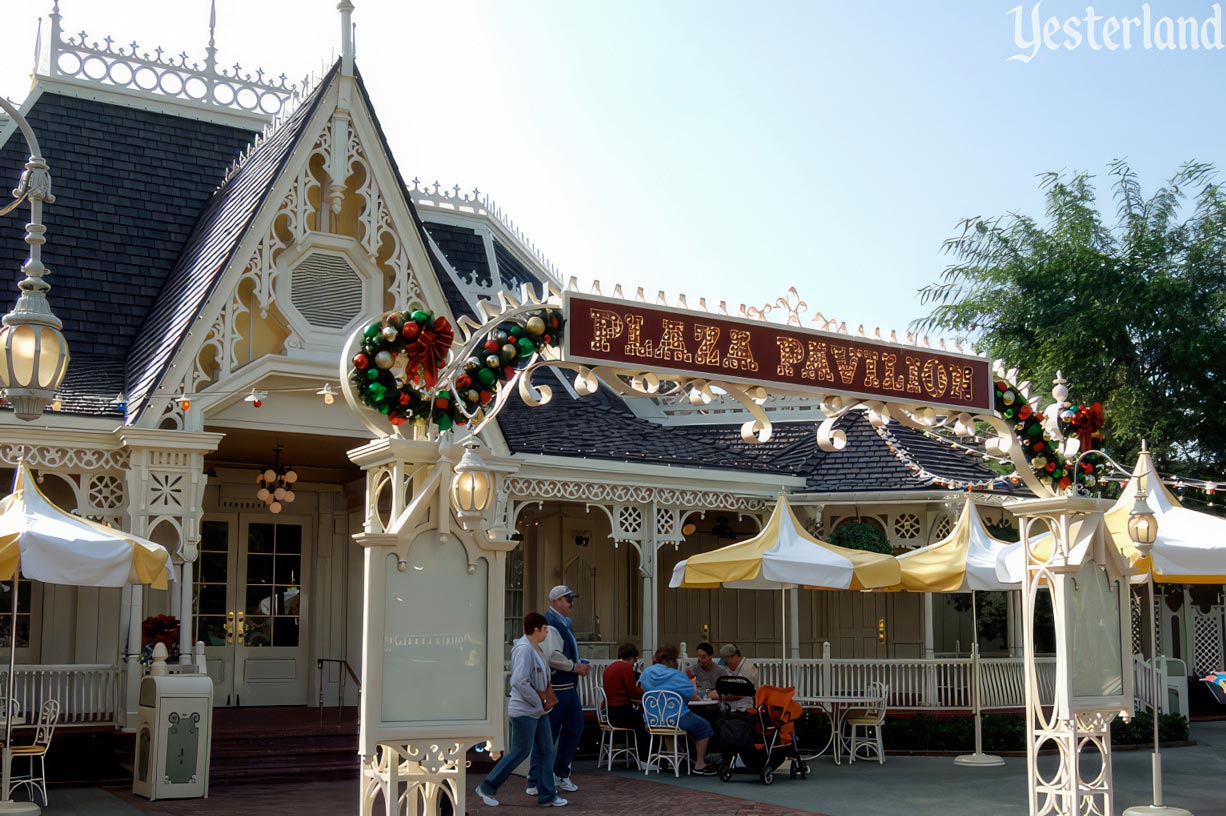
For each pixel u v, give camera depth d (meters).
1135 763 17.09
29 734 14.12
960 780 14.78
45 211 18.72
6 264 17.89
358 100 16.78
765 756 14.20
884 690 17.00
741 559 15.55
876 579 15.48
